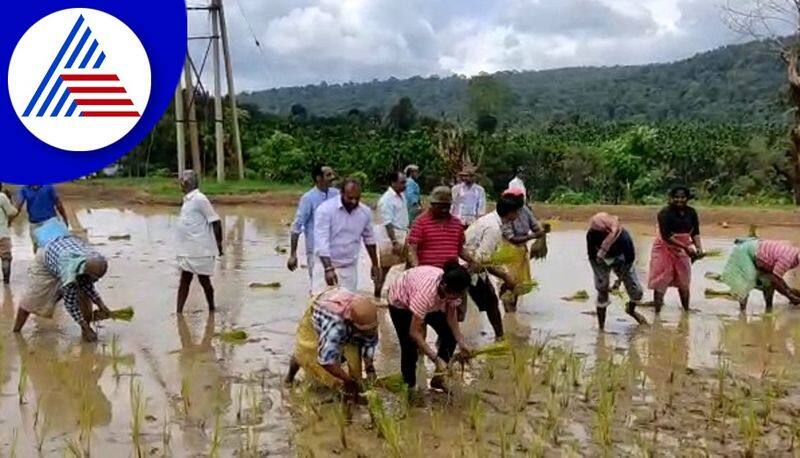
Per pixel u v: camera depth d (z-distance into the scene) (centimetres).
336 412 657
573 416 657
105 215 2195
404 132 3641
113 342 819
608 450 590
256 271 1300
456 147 2916
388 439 585
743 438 613
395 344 872
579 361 779
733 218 2034
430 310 671
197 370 769
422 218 805
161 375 755
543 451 588
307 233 978
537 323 962
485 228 854
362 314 643
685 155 3117
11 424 634
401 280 688
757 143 3156
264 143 3356
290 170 3222
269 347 850
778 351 843
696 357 821
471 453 580
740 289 1015
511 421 645
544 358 813
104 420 643
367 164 3145
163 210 2350
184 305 1043
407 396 671
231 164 3309
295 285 1184
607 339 888
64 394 703
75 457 570
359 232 870
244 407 671
